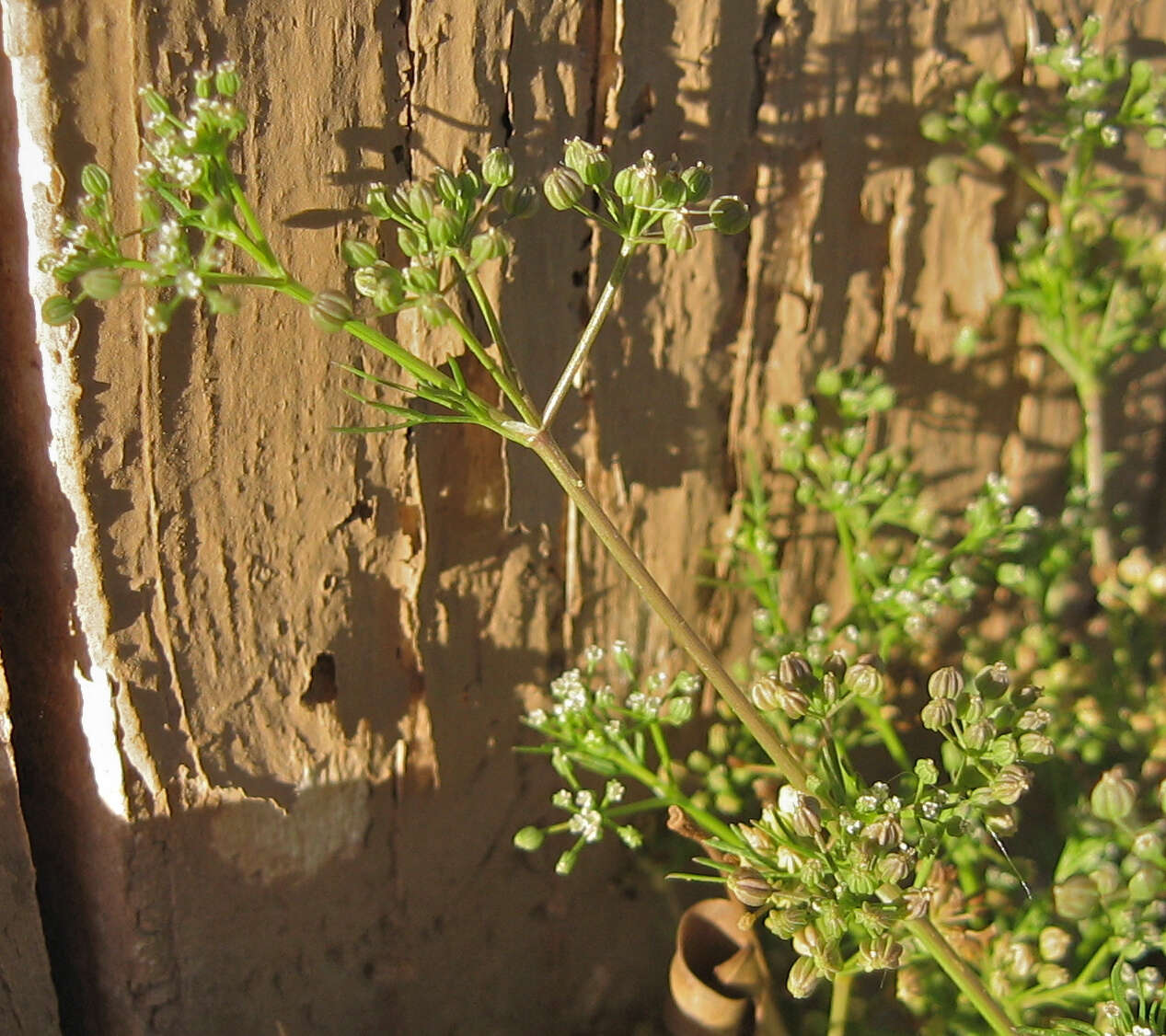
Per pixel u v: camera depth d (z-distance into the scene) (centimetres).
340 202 8
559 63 8
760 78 9
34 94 7
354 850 9
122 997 9
